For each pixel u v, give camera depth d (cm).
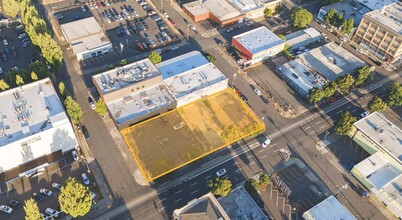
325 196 12138
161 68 15725
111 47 17400
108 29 19000
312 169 12975
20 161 12150
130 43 18212
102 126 13938
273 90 16138
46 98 13125
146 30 19112
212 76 15362
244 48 17225
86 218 11069
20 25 18912
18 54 17200
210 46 18338
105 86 13912
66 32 17588
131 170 12512
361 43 19038
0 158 11575
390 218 11644
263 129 13688
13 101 12912
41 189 11681
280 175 12706
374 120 13938
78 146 13088
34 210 9656
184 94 14338
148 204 11594
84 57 16912
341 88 15562
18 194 11569
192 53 16738
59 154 12825
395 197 11744
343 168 13075
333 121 14862
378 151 13100
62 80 15812
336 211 11275
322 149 13700
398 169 12631
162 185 12156
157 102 14000
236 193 11781
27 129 11938
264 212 11562
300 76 16475
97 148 13138
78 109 13250
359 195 12256
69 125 12294
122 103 13888
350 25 18750
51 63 15538
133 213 11319
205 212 10106
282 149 13588
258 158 13238
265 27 18650
